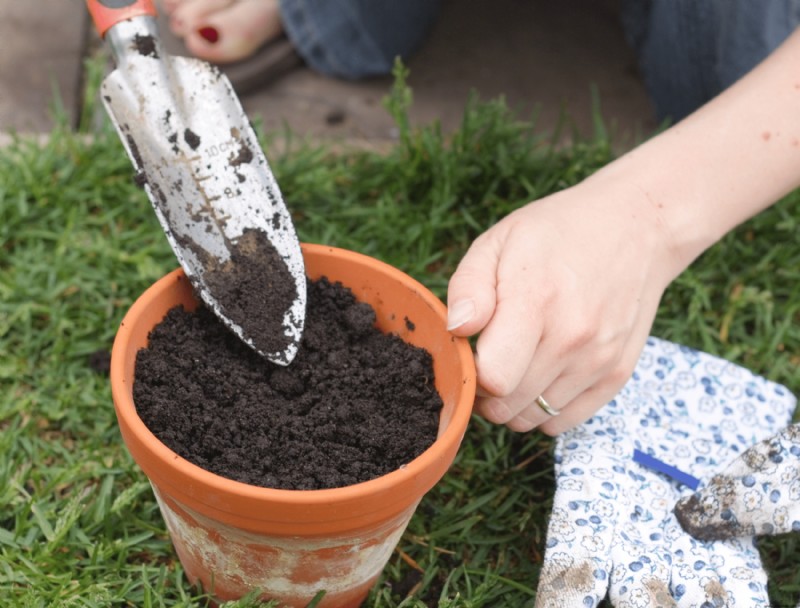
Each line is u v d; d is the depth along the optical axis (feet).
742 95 2.22
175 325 2.03
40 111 3.11
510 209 2.83
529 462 2.35
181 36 3.25
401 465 1.91
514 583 2.14
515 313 1.94
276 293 2.04
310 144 3.11
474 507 2.26
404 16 3.31
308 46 3.31
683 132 2.20
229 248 2.05
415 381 2.02
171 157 2.05
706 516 2.07
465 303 1.94
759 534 2.05
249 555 1.89
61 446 2.32
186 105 2.08
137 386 1.93
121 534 2.19
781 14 2.74
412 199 2.92
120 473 2.26
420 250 2.73
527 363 1.94
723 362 2.35
